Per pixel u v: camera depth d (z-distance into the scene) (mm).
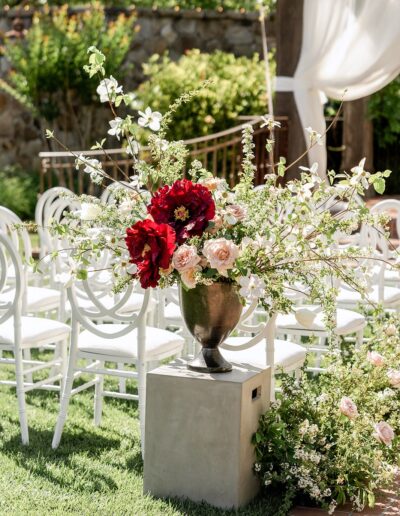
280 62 7582
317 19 7340
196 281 3062
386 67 7199
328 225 3215
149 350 3834
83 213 3279
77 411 4438
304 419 3473
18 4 12805
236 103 10141
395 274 5586
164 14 11062
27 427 4012
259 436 3297
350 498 3285
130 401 4652
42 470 3598
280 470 3391
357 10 7281
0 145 11258
